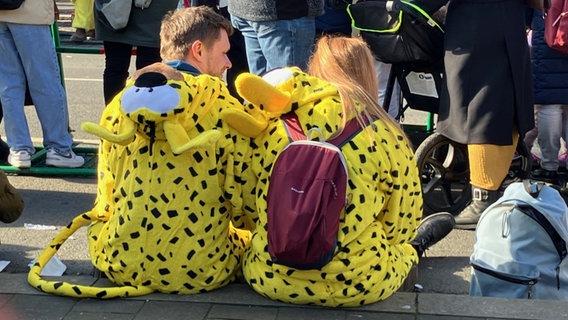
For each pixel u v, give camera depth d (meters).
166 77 3.87
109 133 3.84
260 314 3.97
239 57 7.41
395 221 4.02
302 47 6.00
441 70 5.96
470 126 5.60
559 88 6.75
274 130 4.00
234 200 4.10
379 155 3.87
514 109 5.59
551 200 4.53
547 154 7.08
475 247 4.67
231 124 4.00
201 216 4.05
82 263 5.18
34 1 6.70
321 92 3.96
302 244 3.57
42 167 7.30
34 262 4.74
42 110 7.12
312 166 3.66
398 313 4.00
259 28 6.02
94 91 12.20
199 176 4.00
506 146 5.67
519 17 5.55
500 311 4.04
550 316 3.98
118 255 4.14
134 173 4.04
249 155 4.06
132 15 6.83
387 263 4.02
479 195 5.89
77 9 8.93
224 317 3.95
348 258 3.84
